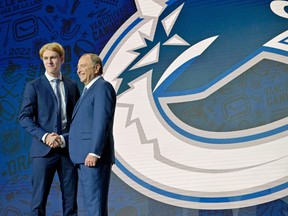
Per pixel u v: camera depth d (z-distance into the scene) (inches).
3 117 207.5
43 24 209.8
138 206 186.9
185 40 191.2
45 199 155.8
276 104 176.7
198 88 186.4
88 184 137.7
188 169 182.9
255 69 180.9
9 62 210.7
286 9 181.2
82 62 145.4
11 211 200.8
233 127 180.1
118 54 198.2
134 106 193.0
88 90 143.2
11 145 204.7
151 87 192.2
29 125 152.5
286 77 177.2
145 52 195.3
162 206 183.9
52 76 160.1
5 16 213.2
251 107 179.2
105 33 201.6
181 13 193.2
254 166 175.8
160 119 189.0
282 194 171.3
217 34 187.5
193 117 185.5
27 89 157.6
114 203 189.3
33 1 211.9
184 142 185.0
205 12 190.1
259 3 184.1
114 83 196.5
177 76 189.6
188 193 181.5
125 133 192.4
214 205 177.9
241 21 185.2
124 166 190.2
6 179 203.2
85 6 205.8
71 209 156.3
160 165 186.7
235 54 183.9
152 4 197.5
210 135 182.2
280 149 174.1
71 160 143.3
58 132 155.9
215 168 179.9
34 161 155.4
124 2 201.0
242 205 175.0
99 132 135.6
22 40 210.8
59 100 158.4
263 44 181.5
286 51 178.5
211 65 186.2
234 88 182.2
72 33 205.6
